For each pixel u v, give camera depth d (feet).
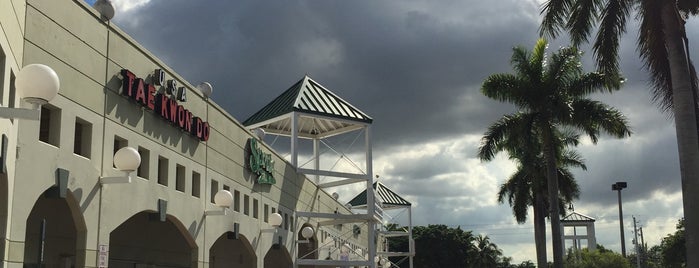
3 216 48.11
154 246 100.58
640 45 76.18
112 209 67.21
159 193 78.33
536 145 124.16
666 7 71.51
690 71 74.59
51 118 58.70
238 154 109.19
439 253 382.22
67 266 78.43
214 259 122.52
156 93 78.48
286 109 148.97
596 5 80.07
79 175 61.41
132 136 72.54
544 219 169.48
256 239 116.26
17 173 51.78
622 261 207.00
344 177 152.35
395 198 272.72
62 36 59.41
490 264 391.24
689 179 66.80
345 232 201.77
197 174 91.97
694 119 68.28
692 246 65.57
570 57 118.32
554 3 80.79
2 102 44.78
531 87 118.21
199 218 90.63
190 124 87.97
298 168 145.28
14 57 48.85
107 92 67.62
